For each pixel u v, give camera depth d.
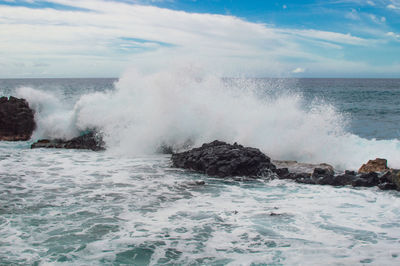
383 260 5.38
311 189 9.39
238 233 6.42
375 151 13.96
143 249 5.74
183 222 6.93
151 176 10.57
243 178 10.46
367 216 7.36
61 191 8.90
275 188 9.47
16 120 17.95
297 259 5.42
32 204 7.87
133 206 7.84
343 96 54.91
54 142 16.61
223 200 8.38
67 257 5.41
